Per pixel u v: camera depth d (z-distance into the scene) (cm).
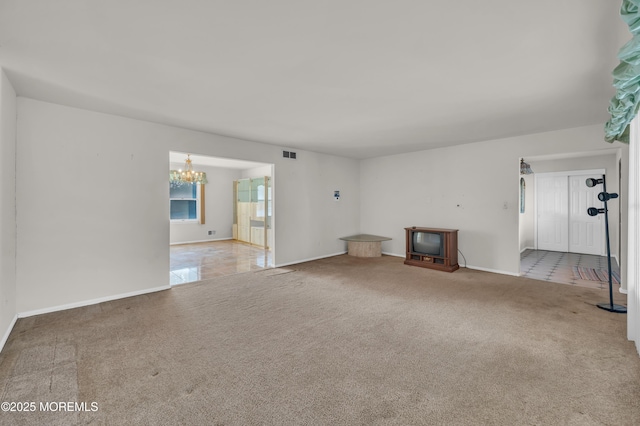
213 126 435
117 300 379
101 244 374
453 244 537
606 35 201
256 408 177
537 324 296
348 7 173
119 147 387
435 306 350
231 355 239
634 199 250
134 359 233
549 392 190
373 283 455
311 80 276
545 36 203
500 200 515
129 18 182
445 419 167
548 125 429
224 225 1032
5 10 172
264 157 553
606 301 364
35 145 328
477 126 435
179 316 323
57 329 289
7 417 169
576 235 692
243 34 201
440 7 173
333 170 684
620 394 187
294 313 331
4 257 268
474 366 221
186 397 187
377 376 209
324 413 172
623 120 251
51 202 339
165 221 428
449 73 261
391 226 688
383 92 304
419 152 630
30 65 246
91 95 314
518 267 497
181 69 253
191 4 169
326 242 671
